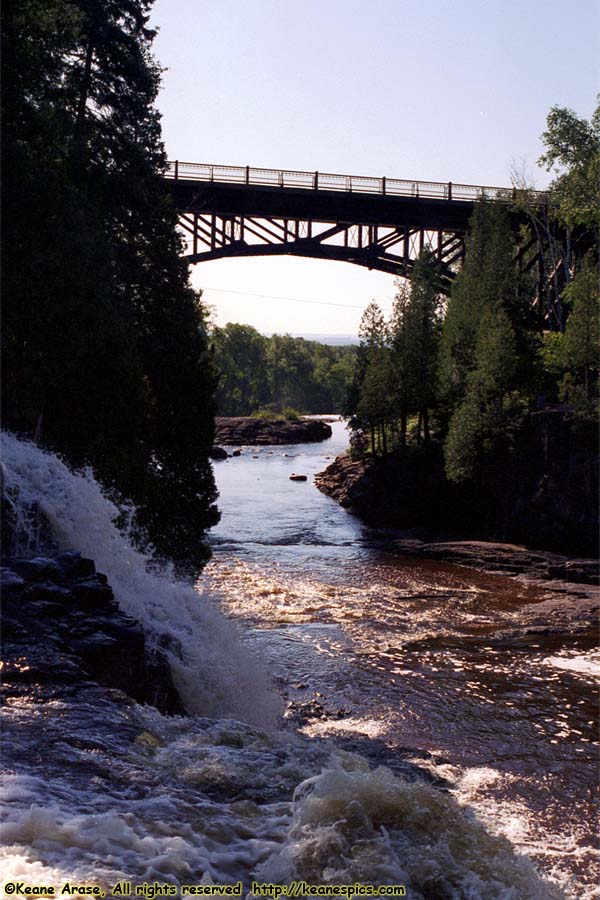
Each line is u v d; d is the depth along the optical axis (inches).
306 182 2059.5
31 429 986.7
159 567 1010.1
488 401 1836.9
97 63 1331.2
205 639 732.7
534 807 561.3
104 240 1144.8
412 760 631.2
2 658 416.8
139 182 1320.1
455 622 1104.2
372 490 2139.5
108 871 209.0
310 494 2463.1
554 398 1929.1
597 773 625.9
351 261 2219.5
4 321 987.9
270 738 365.7
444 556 1578.5
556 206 2159.2
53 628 473.1
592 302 1764.3
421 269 2253.9
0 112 1032.8
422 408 2223.2
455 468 1795.0
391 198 2124.8
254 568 1444.4
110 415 1047.6
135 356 1098.7
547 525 1637.6
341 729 706.8
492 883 236.5
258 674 765.3
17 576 512.7
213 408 1242.0
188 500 1182.3
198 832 245.8
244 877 223.5
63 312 1005.8
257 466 3225.9
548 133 1806.1
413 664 914.7
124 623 506.6
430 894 227.8
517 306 2151.8
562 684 852.6
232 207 2091.5
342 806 261.4
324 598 1222.3
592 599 1243.8
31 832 225.3
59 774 279.0
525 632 1055.0
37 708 354.3
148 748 325.4
